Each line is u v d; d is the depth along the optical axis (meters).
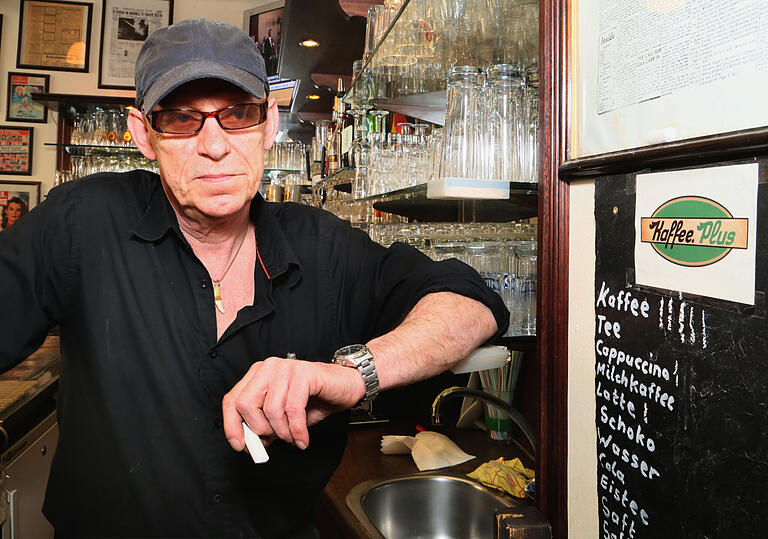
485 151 1.37
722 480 0.55
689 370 0.58
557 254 0.80
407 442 1.80
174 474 1.06
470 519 1.56
